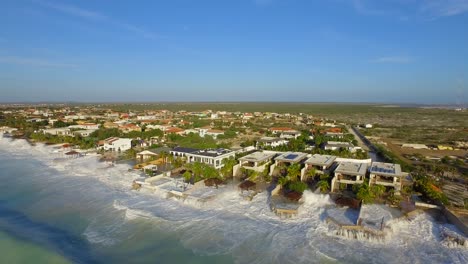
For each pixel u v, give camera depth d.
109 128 164.25
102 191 73.00
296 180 73.75
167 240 50.41
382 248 47.41
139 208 62.44
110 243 49.78
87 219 58.25
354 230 50.84
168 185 74.38
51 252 47.03
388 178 72.81
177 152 100.62
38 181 81.06
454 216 54.91
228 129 177.25
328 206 62.06
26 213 61.22
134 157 106.62
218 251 47.16
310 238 50.31
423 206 62.16
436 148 129.62
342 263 43.66
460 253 46.25
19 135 152.12
